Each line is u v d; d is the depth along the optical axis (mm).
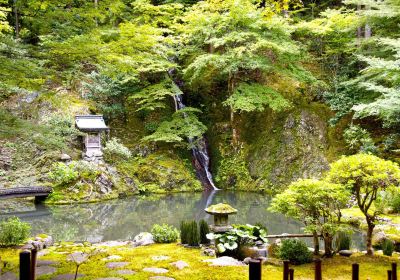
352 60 17141
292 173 16031
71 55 5648
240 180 17656
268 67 16234
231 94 18516
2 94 15258
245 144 18562
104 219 11500
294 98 18016
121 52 5996
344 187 5840
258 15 15742
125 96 20234
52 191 14102
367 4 14953
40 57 5621
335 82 17344
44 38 5941
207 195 16078
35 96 16641
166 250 6605
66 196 14172
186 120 18719
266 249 6445
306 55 17844
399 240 7301
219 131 19797
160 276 5012
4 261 5742
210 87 20953
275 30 16406
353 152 15258
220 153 19141
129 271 5246
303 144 16469
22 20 5887
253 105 16344
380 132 15688
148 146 18672
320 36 19000
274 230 9578
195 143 19531
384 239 6961
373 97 15688
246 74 18750
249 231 6809
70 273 5145
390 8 14125
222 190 17469
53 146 6387
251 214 11828
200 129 18812
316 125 16797
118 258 5988
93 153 16062
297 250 5773
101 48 5660
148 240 7316
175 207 13445
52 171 14781
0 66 5008
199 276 5016
